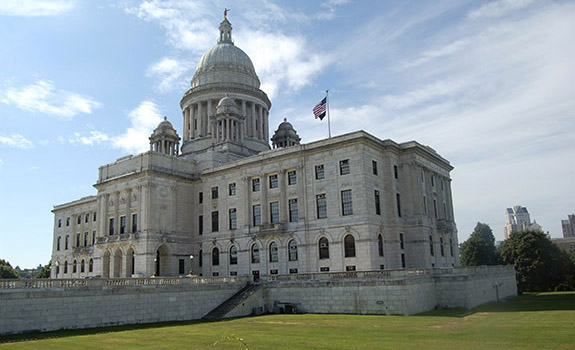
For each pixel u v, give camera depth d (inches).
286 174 2910.9
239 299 2228.1
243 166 3102.9
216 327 1662.2
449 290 2122.3
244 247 3019.2
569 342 1070.4
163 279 2038.6
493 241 4591.5
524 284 3791.8
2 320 1505.9
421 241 2741.1
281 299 2262.6
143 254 3034.0
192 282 2167.8
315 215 2726.4
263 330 1507.1
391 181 2758.4
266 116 4399.6
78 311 1700.3
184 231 3329.2
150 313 1929.1
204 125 4160.9
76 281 1737.2
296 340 1239.5
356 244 2529.5
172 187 3287.4
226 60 4370.1
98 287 1774.1
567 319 1556.3
